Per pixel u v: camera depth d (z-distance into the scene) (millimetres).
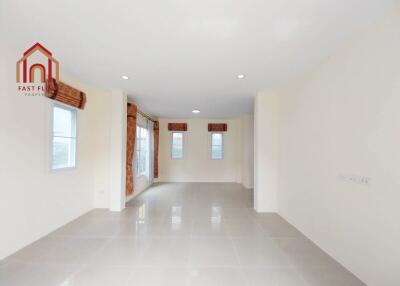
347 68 2564
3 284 2199
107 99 4898
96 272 2434
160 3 1908
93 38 2523
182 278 2346
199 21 2174
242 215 4582
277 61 3090
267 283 2271
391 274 1966
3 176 2664
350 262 2486
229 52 2836
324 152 3020
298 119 3809
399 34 1913
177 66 3316
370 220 2205
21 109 2906
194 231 3676
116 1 1883
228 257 2805
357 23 2186
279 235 3533
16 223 2861
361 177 2324
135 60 3121
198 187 7844
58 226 3725
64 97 3688
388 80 2012
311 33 2371
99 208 4922
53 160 3734
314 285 2240
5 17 2139
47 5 1954
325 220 2986
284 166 4387
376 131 2139
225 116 8414
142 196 6363
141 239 3330
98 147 4902
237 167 8891
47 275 2363
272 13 2037
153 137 8273
